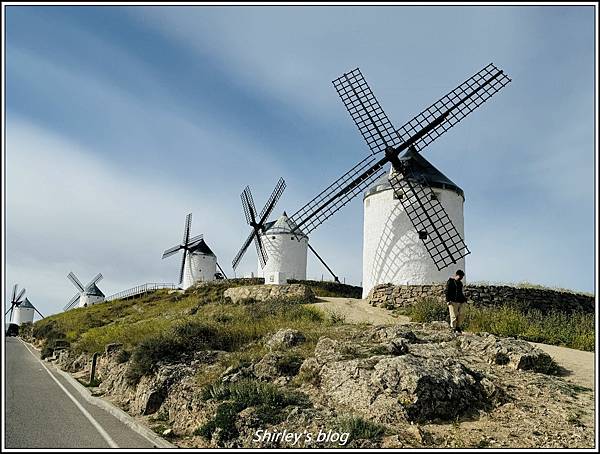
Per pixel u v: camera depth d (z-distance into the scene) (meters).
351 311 24.86
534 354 12.55
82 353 25.25
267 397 10.67
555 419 9.55
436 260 27.11
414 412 9.65
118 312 50.41
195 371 14.07
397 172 28.12
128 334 22.62
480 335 14.68
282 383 12.02
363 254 29.92
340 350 12.88
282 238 43.41
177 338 16.19
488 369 12.03
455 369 10.89
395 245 27.73
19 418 12.74
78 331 41.16
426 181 27.58
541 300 24.48
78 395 17.14
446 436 8.94
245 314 24.42
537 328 17.72
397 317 23.25
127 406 14.41
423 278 27.00
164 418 12.57
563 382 11.56
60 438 10.80
